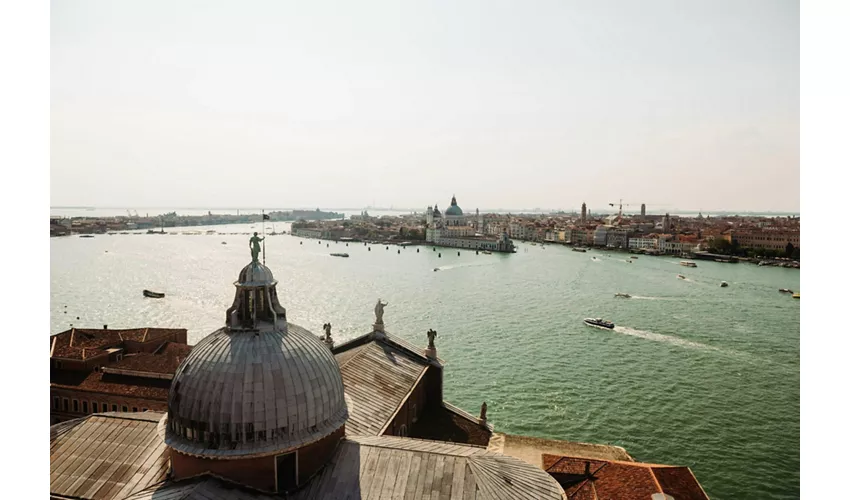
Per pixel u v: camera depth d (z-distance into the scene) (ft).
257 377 91.04
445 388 307.58
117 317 480.23
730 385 313.12
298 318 491.72
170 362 247.70
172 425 93.30
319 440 96.94
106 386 235.81
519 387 309.22
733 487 210.38
